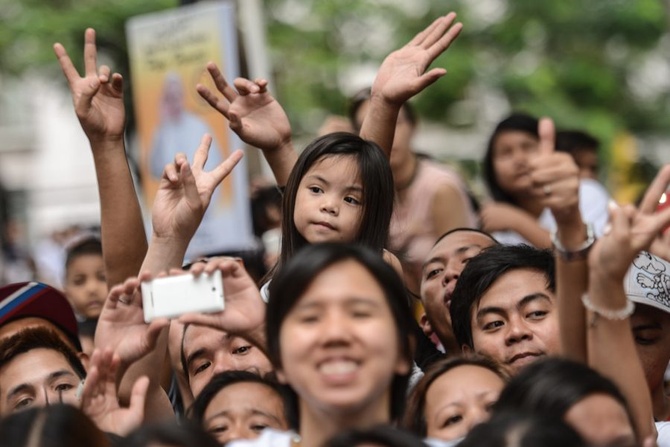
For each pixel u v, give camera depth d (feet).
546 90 74.54
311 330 15.99
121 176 22.58
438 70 23.25
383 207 22.67
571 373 16.65
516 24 76.89
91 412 18.22
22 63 68.90
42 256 69.21
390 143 23.84
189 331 22.66
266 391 20.33
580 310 17.60
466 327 22.34
